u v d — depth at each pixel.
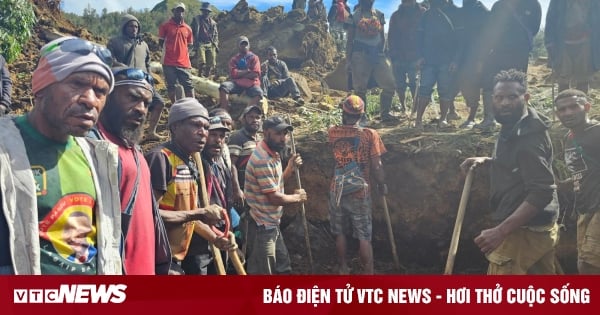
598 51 5.47
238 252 4.21
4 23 8.31
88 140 2.09
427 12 6.16
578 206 3.84
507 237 3.54
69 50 1.88
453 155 5.61
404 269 5.78
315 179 6.14
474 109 6.21
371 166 5.09
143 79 2.52
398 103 8.18
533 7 5.58
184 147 3.34
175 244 3.24
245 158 5.12
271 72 9.70
